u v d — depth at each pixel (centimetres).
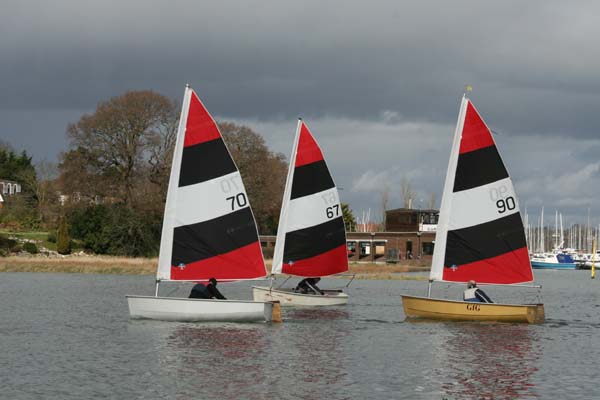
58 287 6253
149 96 9375
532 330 3666
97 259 9212
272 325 3644
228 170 3703
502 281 3838
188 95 3666
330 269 4884
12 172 15100
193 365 2652
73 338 3244
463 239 3825
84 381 2397
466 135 3828
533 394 2309
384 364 2725
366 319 4028
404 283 7681
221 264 3691
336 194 4909
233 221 3706
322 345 3106
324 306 4772
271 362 2720
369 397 2236
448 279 3831
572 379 2519
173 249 3638
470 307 3819
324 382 2416
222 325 3559
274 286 6944
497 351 3031
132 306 3659
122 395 2223
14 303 4825
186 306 3603
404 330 3581
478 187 3831
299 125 4831
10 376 2469
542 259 15000
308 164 4828
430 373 2584
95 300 5062
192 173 3656
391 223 13412
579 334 3578
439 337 3372
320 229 4850
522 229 3856
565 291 7275
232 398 2203
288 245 4781
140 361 2714
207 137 3678
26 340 3200
